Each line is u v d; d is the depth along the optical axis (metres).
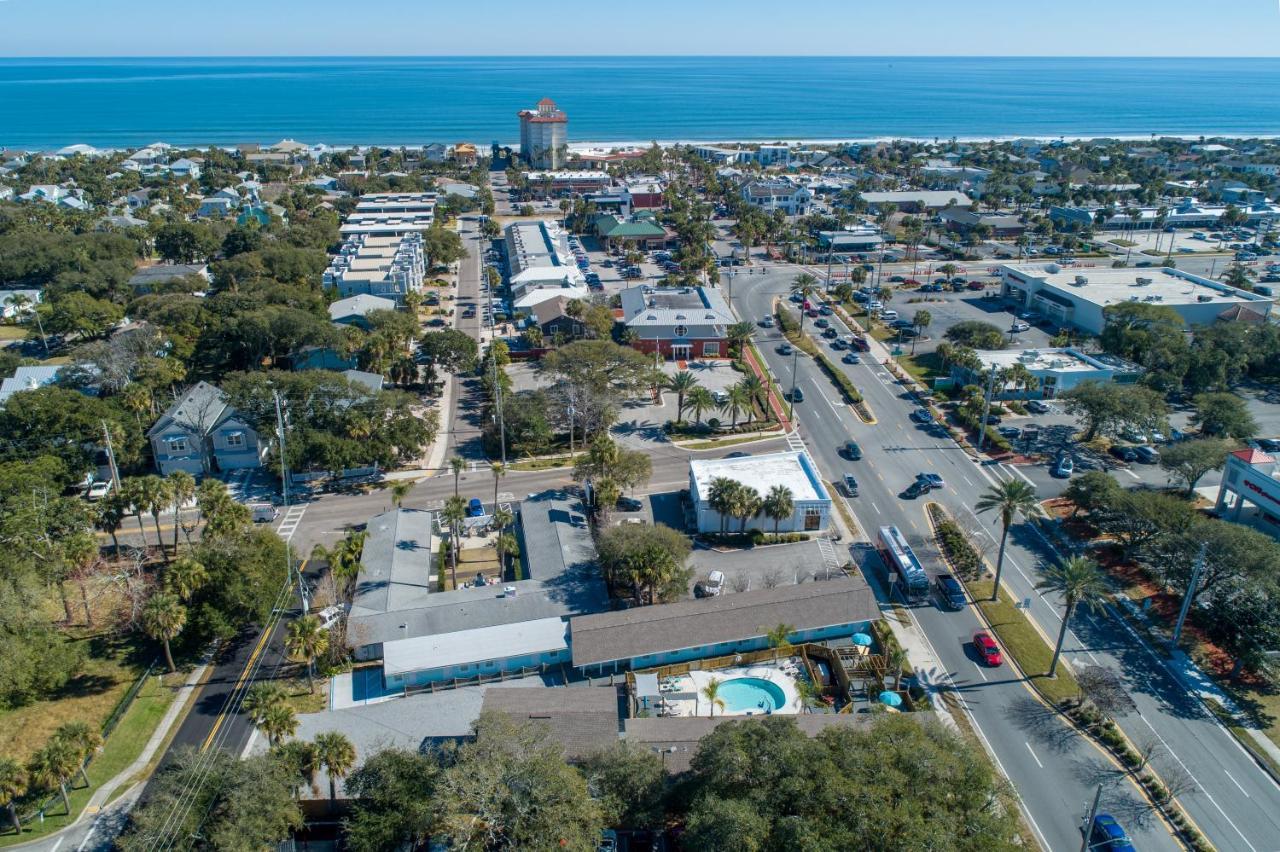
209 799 58.31
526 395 132.38
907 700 77.56
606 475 107.00
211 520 89.38
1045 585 81.00
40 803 65.12
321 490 115.62
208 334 157.25
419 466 123.12
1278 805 68.19
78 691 78.25
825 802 51.84
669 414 141.75
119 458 113.94
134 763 70.31
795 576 97.38
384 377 147.88
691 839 52.47
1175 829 65.88
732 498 102.06
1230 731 75.44
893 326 187.00
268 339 150.00
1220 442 115.81
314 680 80.81
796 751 55.69
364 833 58.31
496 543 104.00
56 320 162.38
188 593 79.50
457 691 79.00
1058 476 120.81
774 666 83.81
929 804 52.62
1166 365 148.88
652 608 86.38
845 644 86.56
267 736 65.19
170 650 83.94
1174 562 90.06
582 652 81.12
